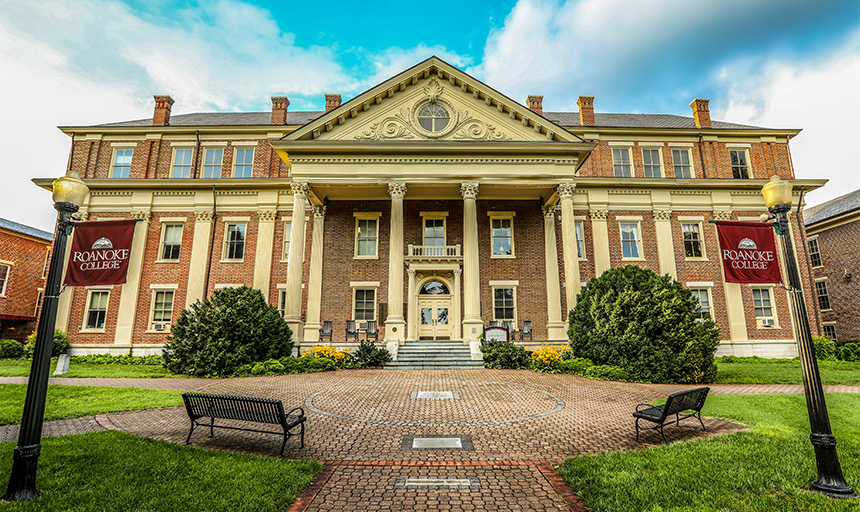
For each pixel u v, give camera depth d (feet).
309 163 66.18
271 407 21.76
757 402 33.30
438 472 19.25
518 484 17.90
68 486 16.84
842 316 88.58
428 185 68.23
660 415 24.16
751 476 17.84
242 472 18.34
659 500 15.80
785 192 20.12
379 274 76.23
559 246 78.07
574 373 49.39
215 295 55.62
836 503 15.52
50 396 35.01
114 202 78.69
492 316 74.69
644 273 51.08
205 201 79.00
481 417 29.40
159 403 32.81
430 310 73.92
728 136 82.64
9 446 21.90
